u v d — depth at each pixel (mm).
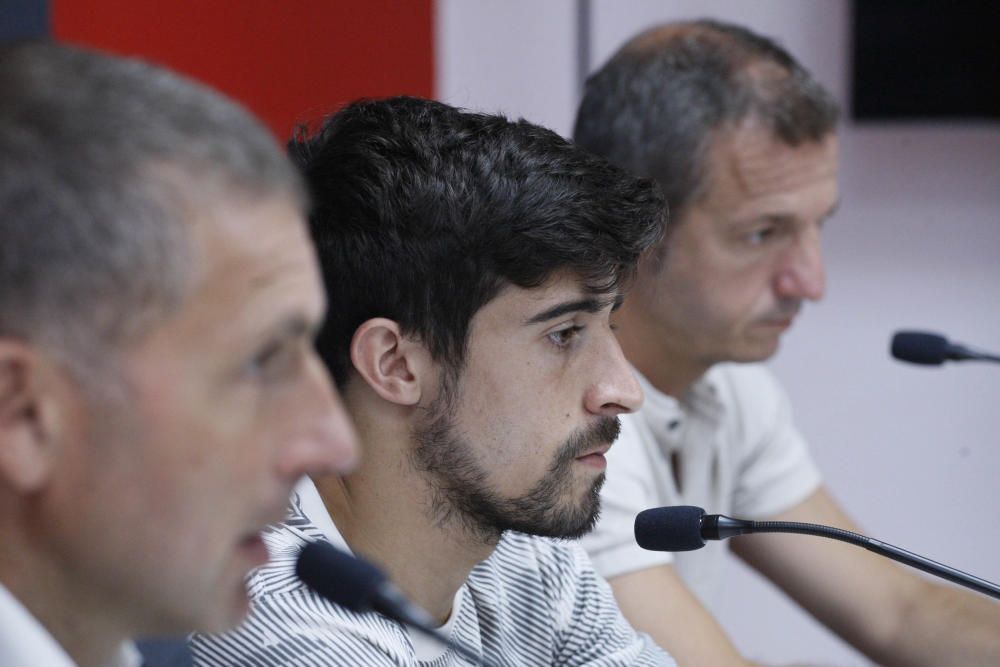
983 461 6047
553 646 2699
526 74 6168
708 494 3863
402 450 2270
